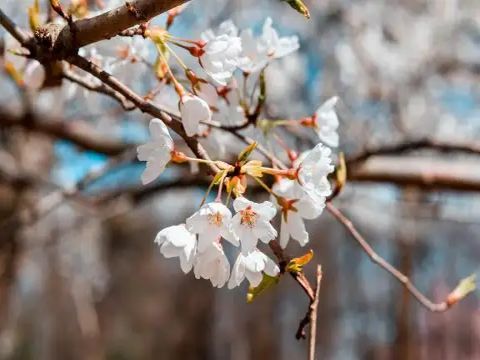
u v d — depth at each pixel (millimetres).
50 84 1739
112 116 3850
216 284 1170
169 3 1217
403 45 4965
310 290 1244
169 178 3465
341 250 11883
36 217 3168
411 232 5051
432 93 5004
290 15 4875
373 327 12250
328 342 12625
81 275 5809
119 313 15289
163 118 1357
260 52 1575
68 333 8852
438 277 11086
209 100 1524
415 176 3277
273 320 12266
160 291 15570
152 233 14594
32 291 8438
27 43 1360
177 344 14852
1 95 4066
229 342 11453
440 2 4895
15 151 4609
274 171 1269
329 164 1290
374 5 4957
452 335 13031
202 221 1157
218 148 1716
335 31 4895
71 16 1309
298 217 1309
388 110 4781
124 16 1248
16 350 8031
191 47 1361
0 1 1763
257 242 1216
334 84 4773
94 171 3020
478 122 5059
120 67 1577
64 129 3824
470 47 5023
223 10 4301
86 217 4832
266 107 2668
